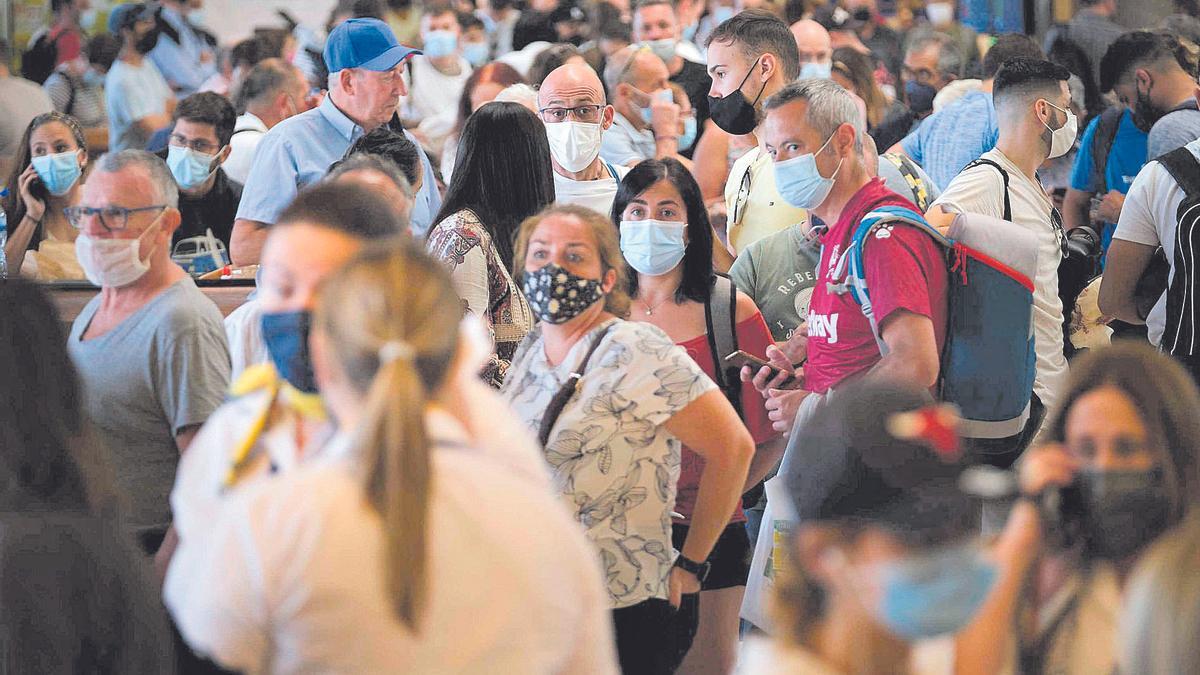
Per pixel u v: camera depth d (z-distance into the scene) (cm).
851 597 458
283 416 564
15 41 2369
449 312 477
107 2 2317
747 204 1260
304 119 1251
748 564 962
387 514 452
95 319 839
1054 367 1035
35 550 482
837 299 906
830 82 920
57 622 476
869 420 472
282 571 453
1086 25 1881
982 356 896
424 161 1257
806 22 1636
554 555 489
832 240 915
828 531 464
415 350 462
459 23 2214
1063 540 554
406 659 455
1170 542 525
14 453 516
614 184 1251
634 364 774
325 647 453
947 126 1498
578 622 500
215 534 468
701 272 983
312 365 564
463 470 477
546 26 2072
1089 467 547
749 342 993
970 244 897
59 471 522
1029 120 1051
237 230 1242
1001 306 895
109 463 551
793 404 938
